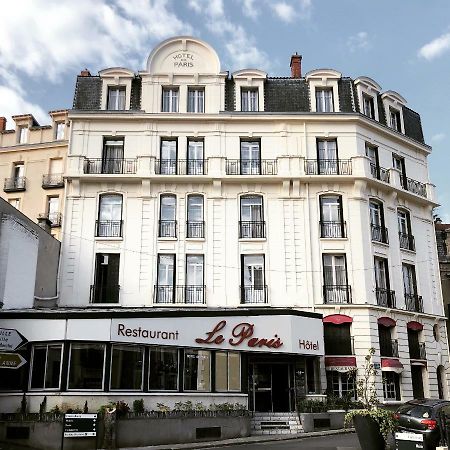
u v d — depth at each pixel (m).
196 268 27.59
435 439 14.45
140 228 27.84
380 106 32.56
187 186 28.62
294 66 33.41
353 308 26.88
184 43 30.58
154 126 29.44
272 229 28.06
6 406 18.03
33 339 18.59
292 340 22.55
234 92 30.22
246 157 29.48
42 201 37.28
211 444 17.47
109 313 19.05
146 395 18.84
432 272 31.45
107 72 30.22
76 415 14.53
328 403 23.30
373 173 30.41
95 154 28.94
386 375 26.84
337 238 28.05
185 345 20.16
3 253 22.67
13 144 39.06
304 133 29.69
